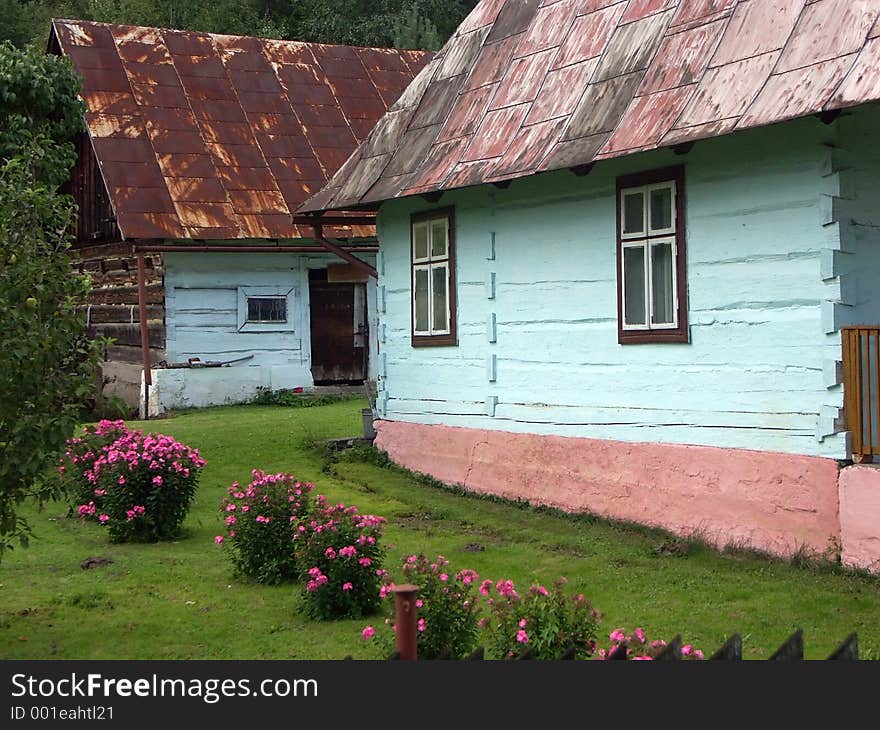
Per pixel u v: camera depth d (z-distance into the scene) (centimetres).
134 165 2175
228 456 1583
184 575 1012
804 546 945
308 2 4228
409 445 1514
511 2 1507
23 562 1062
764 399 985
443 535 1151
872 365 903
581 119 1135
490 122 1313
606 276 1168
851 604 827
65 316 777
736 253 1007
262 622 862
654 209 1098
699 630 790
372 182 1473
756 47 969
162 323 2164
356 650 783
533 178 1263
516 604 652
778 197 964
